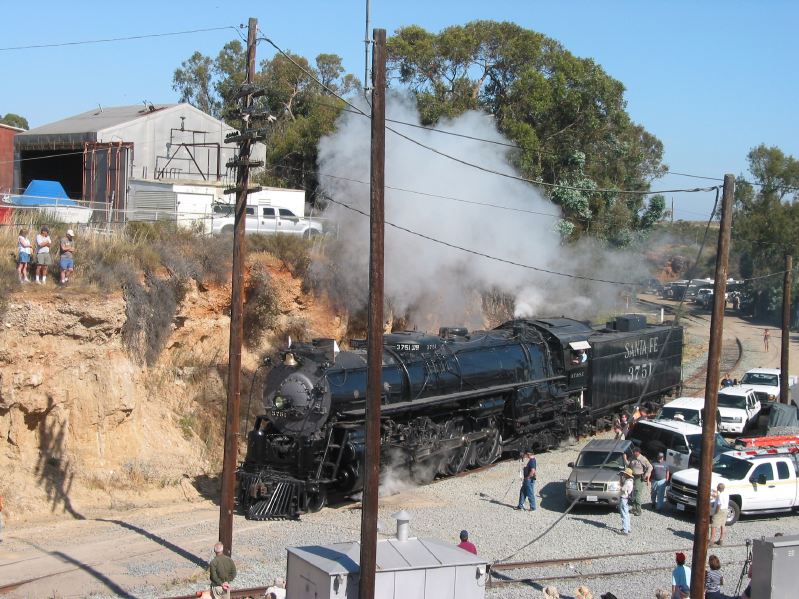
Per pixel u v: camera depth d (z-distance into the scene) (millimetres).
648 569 16375
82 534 16406
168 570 14539
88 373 19250
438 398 21656
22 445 18062
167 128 37250
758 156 71562
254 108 14828
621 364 29828
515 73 41750
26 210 23594
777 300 66062
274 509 18266
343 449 18891
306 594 11203
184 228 24797
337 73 57000
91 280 19938
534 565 16172
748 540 15969
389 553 11430
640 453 22203
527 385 25094
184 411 21891
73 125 37719
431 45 39719
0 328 17625
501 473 23359
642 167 69875
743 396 30281
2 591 13203
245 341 24312
